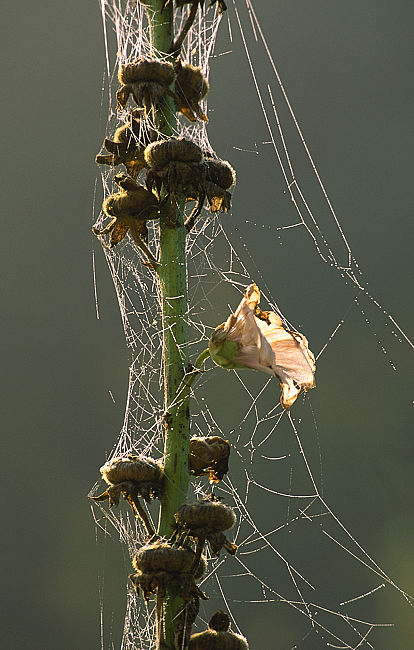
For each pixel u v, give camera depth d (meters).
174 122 2.80
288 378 2.79
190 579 2.75
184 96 2.81
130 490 2.77
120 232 2.80
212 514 2.75
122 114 2.85
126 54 2.91
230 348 2.77
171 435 2.78
